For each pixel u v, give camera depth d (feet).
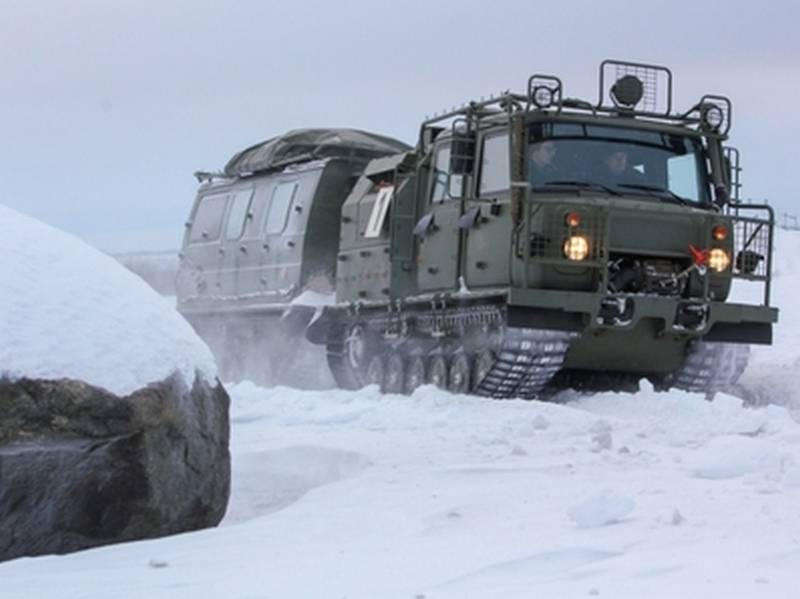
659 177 70.18
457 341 71.92
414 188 77.87
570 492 34.71
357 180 90.99
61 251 30.78
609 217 66.49
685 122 72.08
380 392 77.15
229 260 102.01
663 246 68.13
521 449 43.91
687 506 31.86
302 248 90.74
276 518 32.09
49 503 28.96
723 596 21.91
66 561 27.40
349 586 23.73
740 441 39.37
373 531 29.86
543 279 66.74
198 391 32.14
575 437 49.67
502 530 29.30
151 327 31.04
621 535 27.99
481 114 71.82
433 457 43.27
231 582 24.41
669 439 49.14
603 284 66.54
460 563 25.57
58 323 29.25
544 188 68.03
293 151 97.35
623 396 64.90
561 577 23.80
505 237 68.03
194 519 31.91
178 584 24.40
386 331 79.36
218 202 105.60
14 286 29.17
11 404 28.17
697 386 71.51
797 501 32.68
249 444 47.16
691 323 68.23
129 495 29.71
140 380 29.73
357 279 83.97
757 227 69.92
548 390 71.87
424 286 76.28
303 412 58.95
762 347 102.27
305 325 89.35
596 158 69.31
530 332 66.08
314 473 44.11
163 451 30.40
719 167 71.26
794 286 156.97
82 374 28.96
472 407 60.90
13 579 25.44
